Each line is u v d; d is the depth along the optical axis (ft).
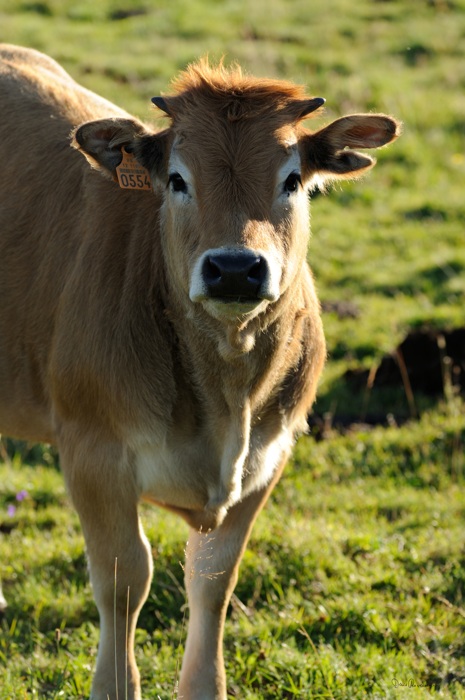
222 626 33.06
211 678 32.32
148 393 30.60
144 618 37.81
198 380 30.76
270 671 33.96
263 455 32.37
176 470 31.24
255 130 29.35
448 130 93.86
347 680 33.71
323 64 103.55
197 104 30.01
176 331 30.83
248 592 38.65
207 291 26.99
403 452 49.90
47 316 33.50
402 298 67.15
